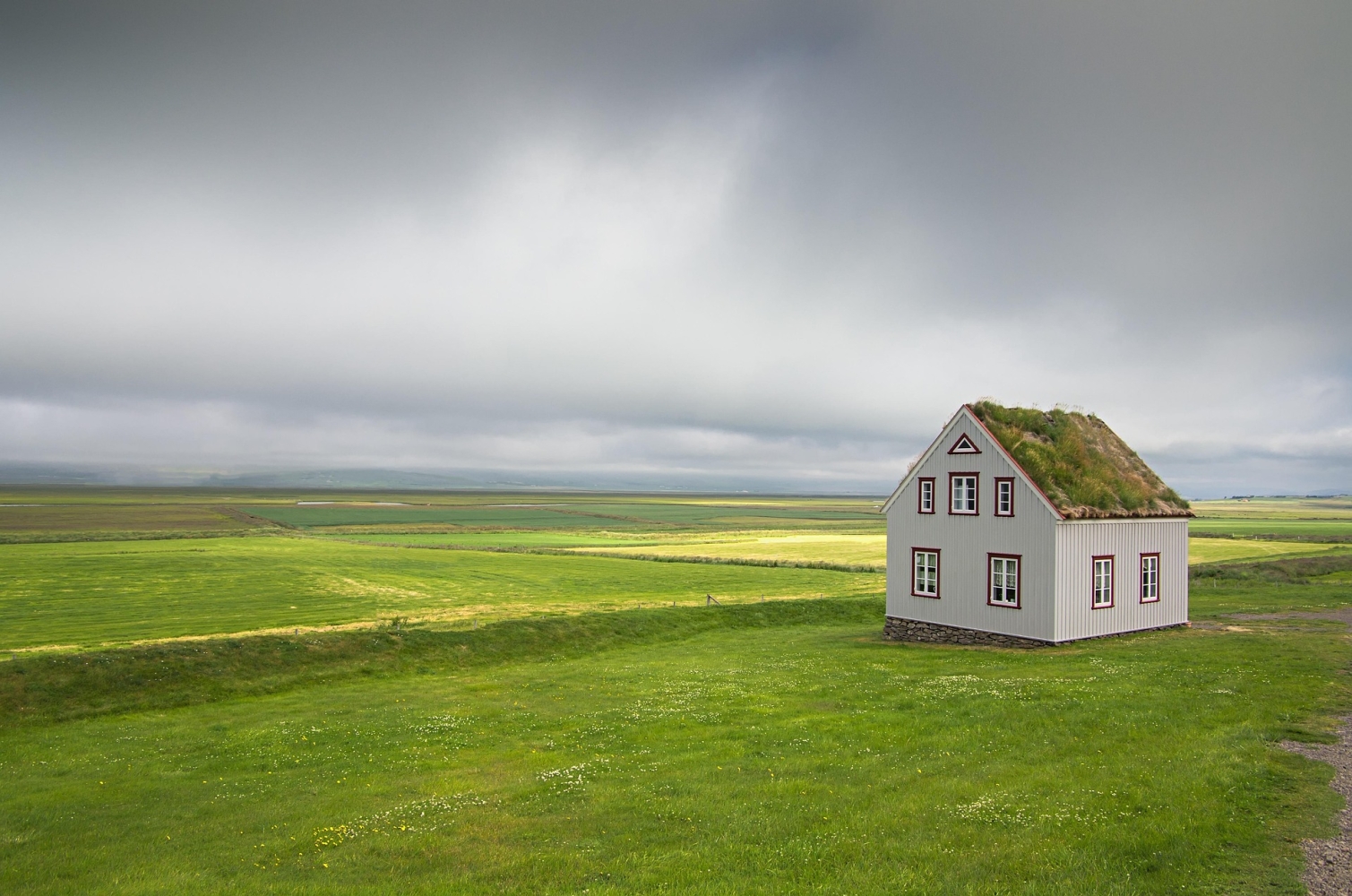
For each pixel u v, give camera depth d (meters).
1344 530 153.50
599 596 72.62
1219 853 14.16
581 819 17.94
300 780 23.23
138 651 40.47
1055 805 16.78
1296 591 64.25
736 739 24.73
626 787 20.20
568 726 28.56
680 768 21.83
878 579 86.81
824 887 13.77
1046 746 21.38
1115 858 14.18
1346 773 18.03
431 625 53.53
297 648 44.81
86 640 47.19
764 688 33.25
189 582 77.38
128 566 89.19
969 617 47.25
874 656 42.44
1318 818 15.54
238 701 38.00
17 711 33.69
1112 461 51.19
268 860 16.72
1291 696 25.59
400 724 30.27
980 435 47.31
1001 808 16.75
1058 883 13.38
